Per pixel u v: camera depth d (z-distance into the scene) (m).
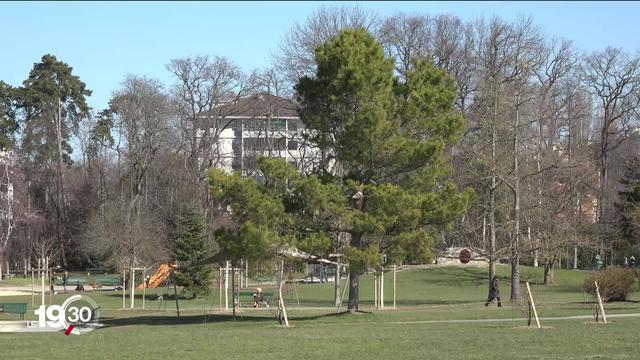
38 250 83.06
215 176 39.19
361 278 82.75
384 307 55.56
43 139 103.31
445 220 40.09
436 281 78.56
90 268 99.25
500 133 58.28
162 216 92.75
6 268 95.25
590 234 72.25
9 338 31.34
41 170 102.25
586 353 21.22
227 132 116.31
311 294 70.06
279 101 85.94
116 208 87.69
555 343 23.97
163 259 79.44
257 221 38.81
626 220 75.50
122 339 29.62
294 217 40.22
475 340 25.64
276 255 39.03
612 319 34.53
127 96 94.06
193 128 92.06
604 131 92.06
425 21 78.38
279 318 38.50
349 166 41.03
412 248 39.28
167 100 93.88
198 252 67.44
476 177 58.41
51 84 108.38
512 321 36.00
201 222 68.50
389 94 40.81
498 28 77.00
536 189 60.75
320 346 24.98
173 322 43.91
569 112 87.44
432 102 40.97
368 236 40.66
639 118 92.62
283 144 89.19
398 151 39.38
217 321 43.56
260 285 79.38
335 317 41.22
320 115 41.28
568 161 64.69
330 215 39.50
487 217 61.47
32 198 100.94
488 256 57.00
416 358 21.11
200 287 67.25
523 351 22.05
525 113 64.12
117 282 83.25
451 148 56.19
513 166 57.75
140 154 94.12
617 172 99.31
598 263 85.69
